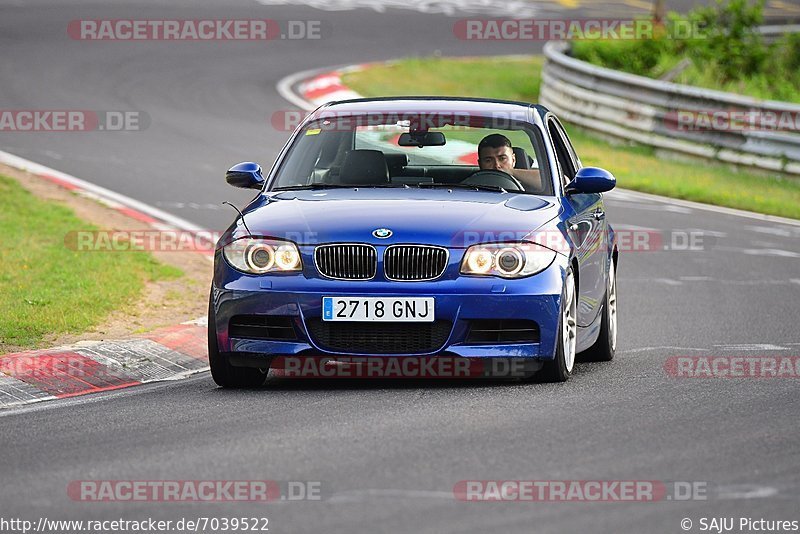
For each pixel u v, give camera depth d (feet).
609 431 70.28
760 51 326.85
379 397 80.38
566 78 271.08
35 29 338.13
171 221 158.81
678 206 192.24
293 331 82.69
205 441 68.85
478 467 62.39
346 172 93.81
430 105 99.30
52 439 70.44
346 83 284.00
